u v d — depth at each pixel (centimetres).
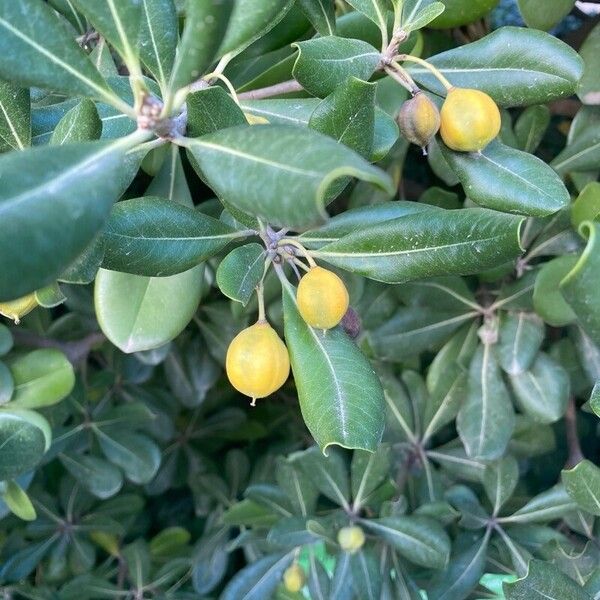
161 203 11
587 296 8
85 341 20
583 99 15
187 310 14
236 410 25
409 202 12
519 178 11
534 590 13
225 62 11
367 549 18
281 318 18
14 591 22
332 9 13
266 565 19
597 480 15
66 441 20
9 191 7
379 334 18
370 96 10
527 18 14
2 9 8
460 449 19
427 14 11
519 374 17
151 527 27
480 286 18
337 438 11
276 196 7
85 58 9
